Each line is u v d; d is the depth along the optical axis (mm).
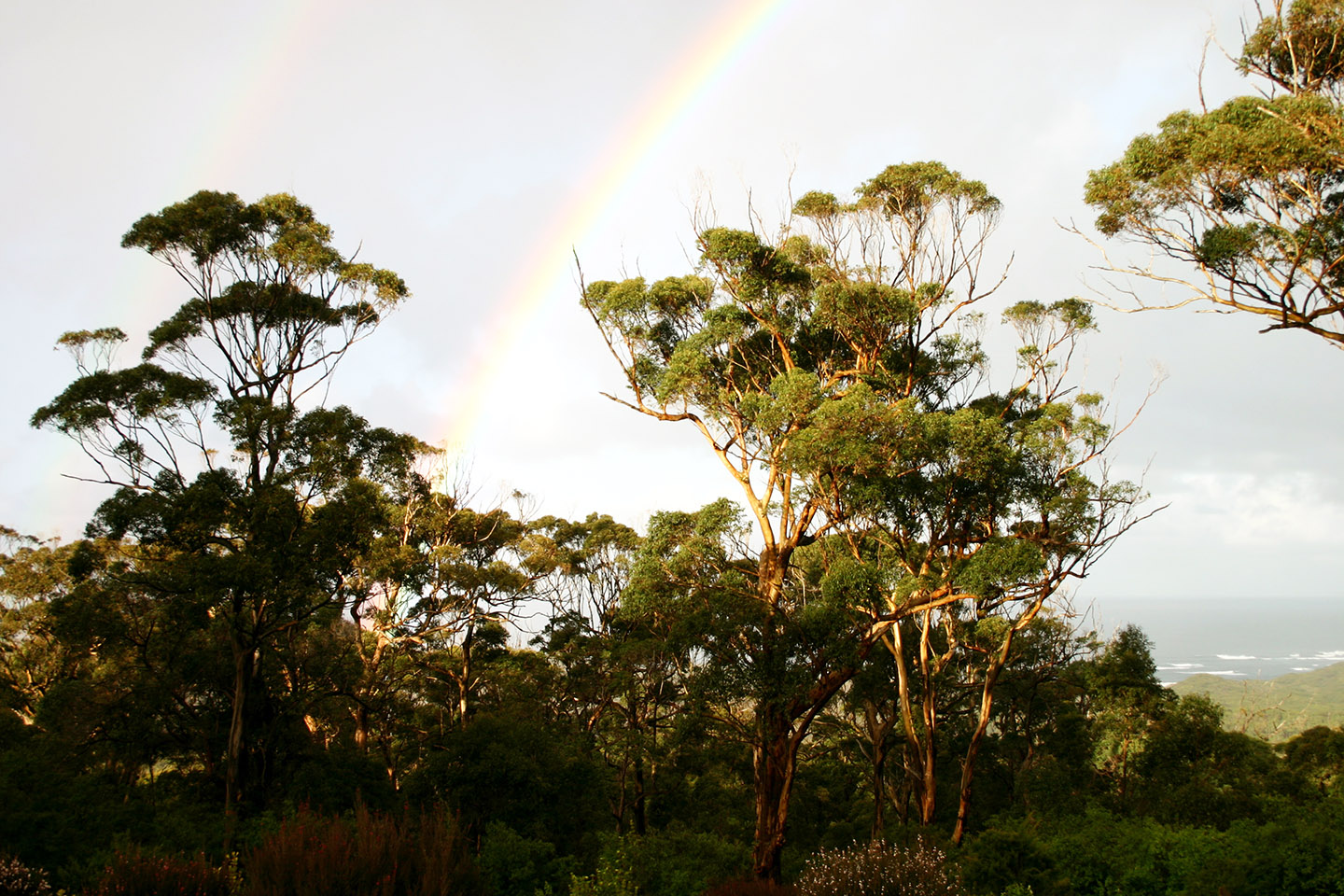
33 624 31875
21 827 12578
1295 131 9859
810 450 16250
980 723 22344
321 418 23297
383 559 25812
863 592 17312
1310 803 20266
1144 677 34125
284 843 9102
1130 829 16719
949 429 16672
